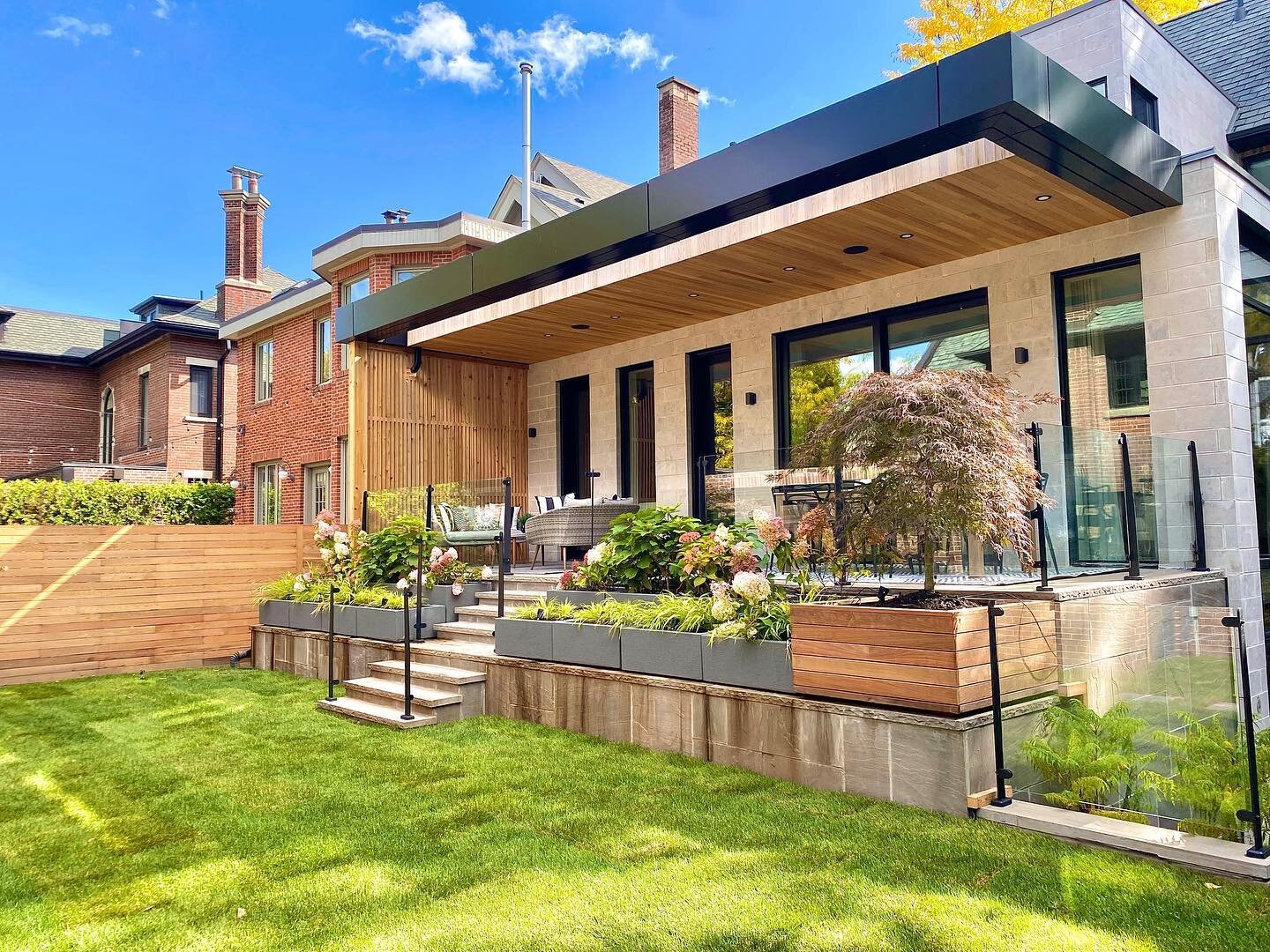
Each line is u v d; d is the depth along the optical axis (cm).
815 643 464
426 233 1389
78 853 395
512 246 852
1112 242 696
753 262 777
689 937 297
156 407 2100
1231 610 628
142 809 455
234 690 797
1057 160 568
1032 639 465
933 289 805
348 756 545
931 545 480
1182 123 917
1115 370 704
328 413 1555
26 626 884
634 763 506
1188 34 1188
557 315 962
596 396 1145
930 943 287
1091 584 547
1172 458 643
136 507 1609
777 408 934
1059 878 333
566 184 2016
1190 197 659
